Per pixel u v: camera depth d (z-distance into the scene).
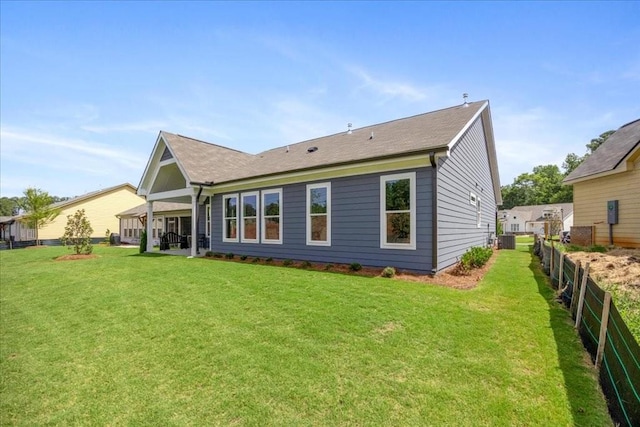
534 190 68.25
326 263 9.61
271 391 3.07
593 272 6.95
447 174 8.60
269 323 4.77
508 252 15.16
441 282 6.91
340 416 2.66
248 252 12.22
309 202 10.09
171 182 17.67
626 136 13.72
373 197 8.60
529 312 4.89
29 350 4.50
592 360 3.39
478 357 3.50
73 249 18.64
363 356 3.63
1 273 10.94
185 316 5.34
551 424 2.45
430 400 2.80
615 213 11.71
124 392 3.28
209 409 2.88
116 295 7.04
